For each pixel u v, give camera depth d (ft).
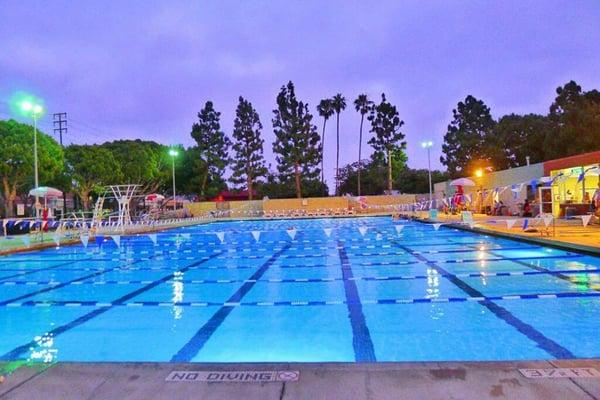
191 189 152.87
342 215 115.75
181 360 14.10
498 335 15.53
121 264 36.88
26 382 10.17
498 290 22.72
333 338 15.79
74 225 66.85
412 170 168.55
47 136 93.04
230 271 32.04
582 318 17.34
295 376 10.11
